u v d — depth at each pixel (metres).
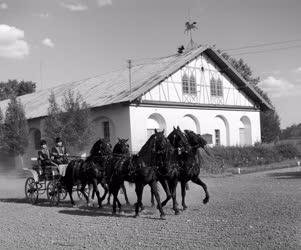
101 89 37.28
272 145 38.44
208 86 37.66
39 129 39.81
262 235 9.95
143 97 32.25
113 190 14.34
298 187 18.47
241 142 41.62
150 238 10.58
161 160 13.37
